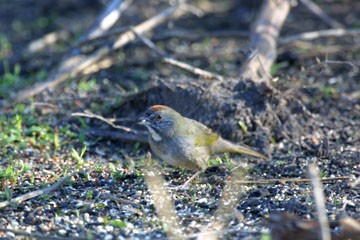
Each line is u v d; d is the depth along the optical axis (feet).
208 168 34.63
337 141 38.17
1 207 28.25
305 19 61.21
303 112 39.96
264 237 24.17
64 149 37.70
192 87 39.47
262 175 33.27
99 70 49.75
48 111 42.60
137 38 50.75
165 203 29.25
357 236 23.35
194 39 56.65
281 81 41.11
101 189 31.07
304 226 23.20
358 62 50.01
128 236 25.85
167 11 52.75
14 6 70.95
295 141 37.96
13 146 37.42
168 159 33.40
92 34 49.73
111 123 36.99
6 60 55.72
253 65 42.16
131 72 50.75
